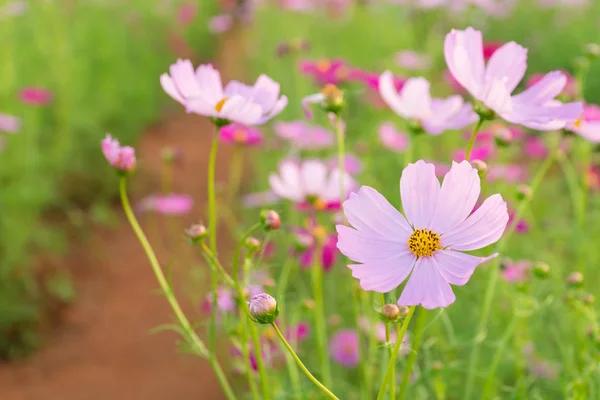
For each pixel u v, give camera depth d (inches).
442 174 51.8
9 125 72.4
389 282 27.2
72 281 72.1
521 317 36.1
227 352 55.3
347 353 42.4
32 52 97.9
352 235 27.6
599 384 34.4
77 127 94.1
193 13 176.7
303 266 39.0
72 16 125.6
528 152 61.4
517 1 134.0
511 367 39.6
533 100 31.1
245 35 211.0
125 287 71.6
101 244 79.6
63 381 58.6
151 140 117.2
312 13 142.6
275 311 27.5
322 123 80.7
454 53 30.5
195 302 64.2
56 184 85.3
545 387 38.6
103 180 90.4
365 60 110.8
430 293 26.9
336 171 40.1
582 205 46.8
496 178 51.6
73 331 65.2
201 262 73.4
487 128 56.1
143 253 77.7
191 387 56.3
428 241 27.6
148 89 125.3
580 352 37.7
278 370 39.7
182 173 100.4
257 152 90.7
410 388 36.3
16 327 63.2
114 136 105.3
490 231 27.5
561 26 129.4
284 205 61.4
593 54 50.1
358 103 80.2
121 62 126.6
